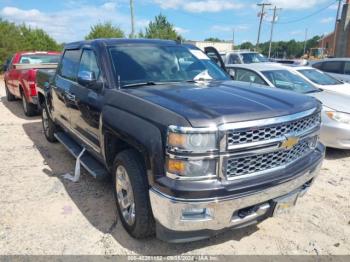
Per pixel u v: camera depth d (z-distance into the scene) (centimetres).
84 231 338
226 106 271
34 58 1037
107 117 331
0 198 409
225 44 4166
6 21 2842
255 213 280
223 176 254
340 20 3173
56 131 621
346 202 407
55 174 487
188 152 246
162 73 389
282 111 277
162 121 261
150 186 272
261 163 272
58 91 515
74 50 490
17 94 998
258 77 705
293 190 302
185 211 257
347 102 583
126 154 311
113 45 402
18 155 574
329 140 564
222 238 329
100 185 447
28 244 317
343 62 1174
